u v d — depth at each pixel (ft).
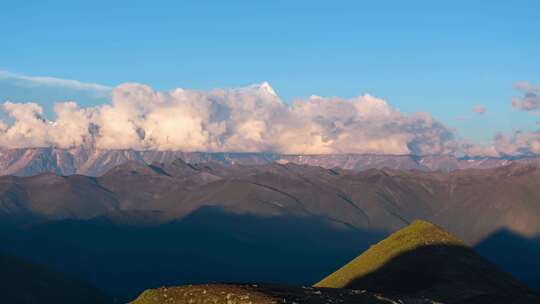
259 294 649.20
